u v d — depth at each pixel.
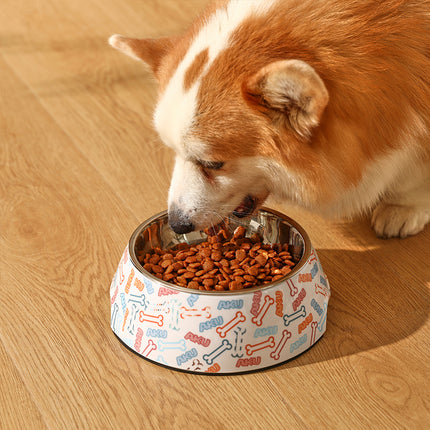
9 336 0.93
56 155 1.21
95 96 1.35
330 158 0.88
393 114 0.88
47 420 0.84
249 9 0.89
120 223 1.08
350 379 0.87
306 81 0.80
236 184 0.90
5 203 1.12
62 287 0.99
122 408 0.85
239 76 0.85
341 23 0.87
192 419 0.83
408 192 1.03
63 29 1.56
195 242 1.00
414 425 0.82
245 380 0.87
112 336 0.92
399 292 0.97
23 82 1.39
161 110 0.89
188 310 0.85
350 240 1.05
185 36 0.94
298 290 0.87
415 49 0.88
